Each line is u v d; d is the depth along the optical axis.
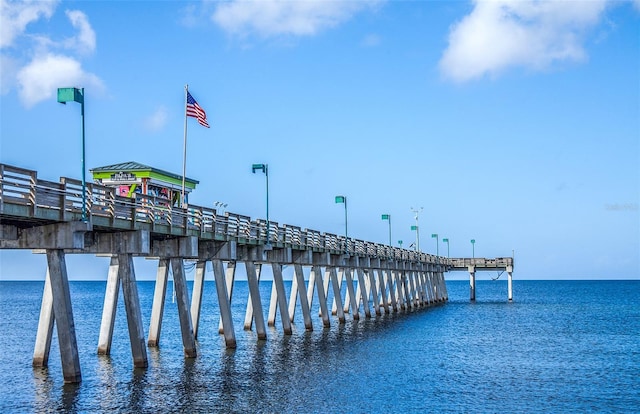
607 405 28.30
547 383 32.91
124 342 47.56
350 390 29.64
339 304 60.12
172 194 44.28
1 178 21.94
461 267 116.06
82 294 196.00
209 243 38.19
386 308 73.88
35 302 136.25
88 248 29.47
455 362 38.97
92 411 24.62
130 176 41.44
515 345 48.28
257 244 42.72
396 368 35.84
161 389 28.33
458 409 26.97
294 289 61.69
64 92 25.67
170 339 48.56
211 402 26.42
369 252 67.62
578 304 112.94
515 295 169.50
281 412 25.25
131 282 29.86
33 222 24.94
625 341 51.72
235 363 35.28
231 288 49.44
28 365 35.59
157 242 34.09
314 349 41.72
